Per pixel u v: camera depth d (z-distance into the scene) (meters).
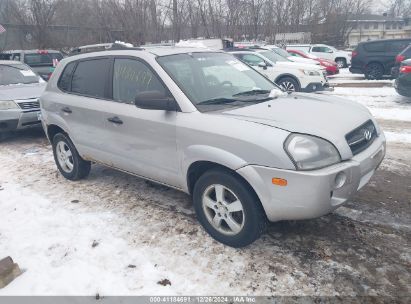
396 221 3.64
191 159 3.31
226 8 19.91
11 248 3.50
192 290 2.83
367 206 3.97
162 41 16.88
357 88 12.78
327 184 2.74
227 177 3.11
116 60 4.13
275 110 3.30
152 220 3.87
